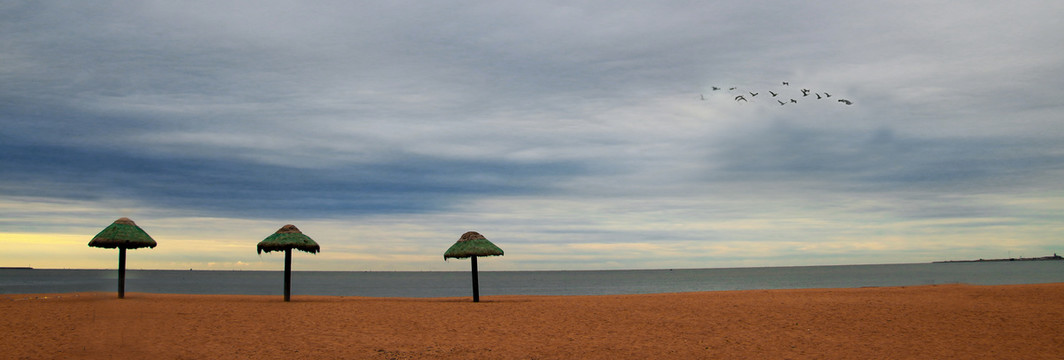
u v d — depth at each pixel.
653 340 14.70
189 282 113.69
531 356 12.57
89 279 122.75
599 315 19.69
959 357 12.63
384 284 108.94
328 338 14.27
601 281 129.88
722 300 25.67
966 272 147.25
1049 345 13.98
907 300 24.28
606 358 12.47
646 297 29.14
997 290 28.98
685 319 18.62
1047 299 23.81
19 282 96.19
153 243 25.66
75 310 18.75
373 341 14.01
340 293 66.62
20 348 11.88
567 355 12.74
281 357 11.84
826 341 14.59
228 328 15.48
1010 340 14.65
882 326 16.92
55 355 11.24
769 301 24.61
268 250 24.69
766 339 14.88
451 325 17.06
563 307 22.56
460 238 26.80
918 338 14.98
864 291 31.05
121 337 13.51
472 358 12.24
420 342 14.01
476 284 25.72
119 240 24.33
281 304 23.05
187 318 17.20
